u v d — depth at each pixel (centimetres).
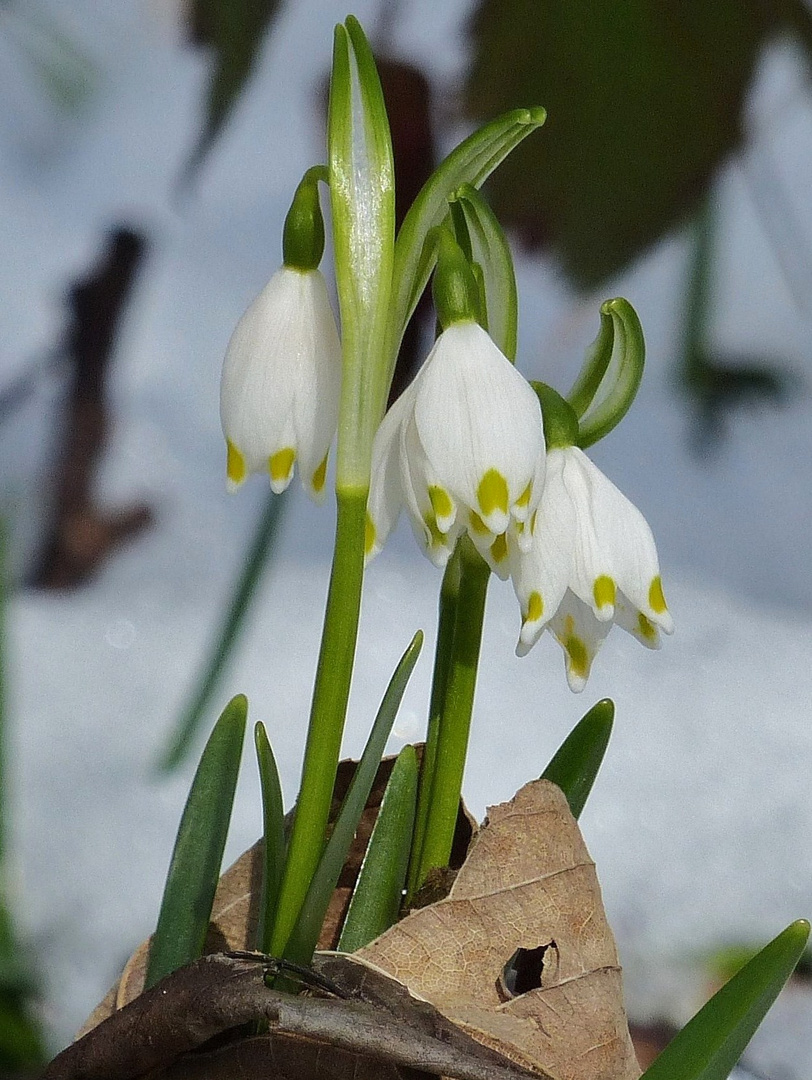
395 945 50
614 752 87
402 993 49
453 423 48
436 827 51
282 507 76
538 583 49
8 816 75
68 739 83
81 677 88
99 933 73
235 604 76
